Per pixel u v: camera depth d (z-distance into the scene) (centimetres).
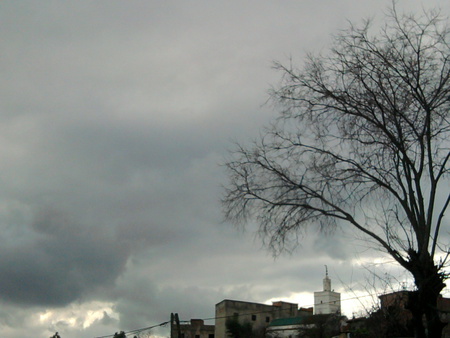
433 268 1220
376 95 1343
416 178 1292
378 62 1340
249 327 6366
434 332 1193
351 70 1359
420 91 1316
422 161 1299
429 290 1201
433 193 1273
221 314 6425
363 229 1316
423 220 1266
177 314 3991
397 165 1350
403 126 1340
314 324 4722
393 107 1316
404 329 1602
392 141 1305
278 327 5912
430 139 1312
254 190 1451
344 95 1370
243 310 6469
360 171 1376
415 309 1215
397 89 1332
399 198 1299
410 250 1241
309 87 1409
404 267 1255
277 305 6888
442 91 1310
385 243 1283
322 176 1402
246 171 1461
